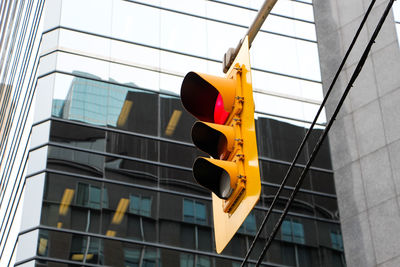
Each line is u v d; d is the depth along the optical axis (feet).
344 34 104.47
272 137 102.73
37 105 93.81
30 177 87.61
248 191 16.87
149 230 87.04
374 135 92.38
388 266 83.71
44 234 82.28
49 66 96.84
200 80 19.48
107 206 86.74
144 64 101.09
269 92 107.14
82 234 83.61
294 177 100.01
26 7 119.44
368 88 95.61
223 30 109.50
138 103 96.99
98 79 97.09
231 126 18.15
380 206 87.86
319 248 94.89
